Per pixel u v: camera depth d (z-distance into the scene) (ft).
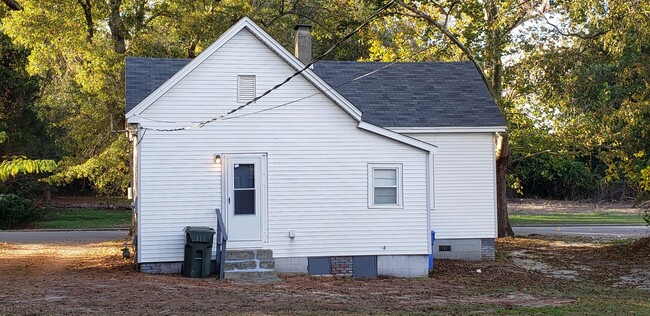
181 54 100.32
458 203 79.61
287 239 64.64
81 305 42.55
